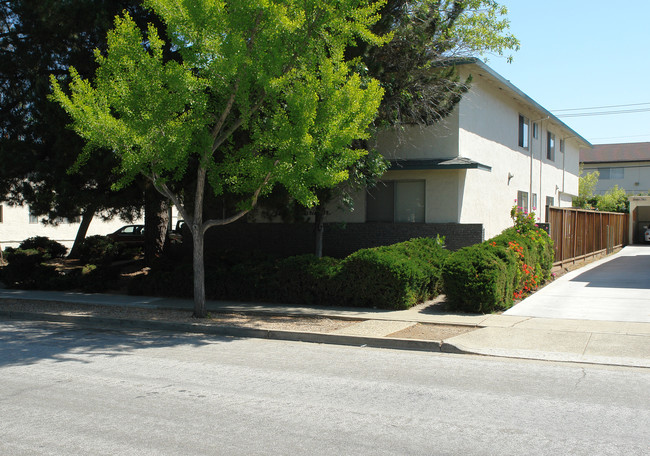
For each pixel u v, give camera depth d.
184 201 16.81
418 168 16.52
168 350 8.91
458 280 11.25
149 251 18.03
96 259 19.58
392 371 7.45
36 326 11.37
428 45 14.48
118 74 10.30
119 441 4.86
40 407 5.85
